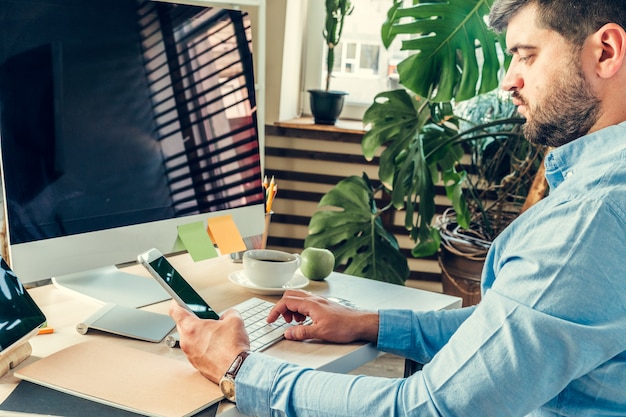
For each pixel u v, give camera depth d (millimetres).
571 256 914
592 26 975
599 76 992
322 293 1491
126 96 1319
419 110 2773
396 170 2664
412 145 2600
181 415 932
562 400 985
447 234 2754
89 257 1275
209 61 1489
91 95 1260
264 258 1519
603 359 924
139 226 1355
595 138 1020
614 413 972
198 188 1474
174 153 1419
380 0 3250
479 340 942
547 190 2535
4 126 1139
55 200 1217
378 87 3332
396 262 2684
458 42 2443
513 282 954
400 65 2467
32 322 1089
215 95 1511
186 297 1180
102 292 1380
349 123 3260
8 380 1010
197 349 1077
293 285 1495
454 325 1301
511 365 913
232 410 1030
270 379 1025
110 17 1285
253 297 1434
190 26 1443
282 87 3094
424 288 3201
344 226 2689
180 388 1016
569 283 911
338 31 3111
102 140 1283
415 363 1373
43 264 1206
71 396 969
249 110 1601
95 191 1276
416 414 952
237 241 1528
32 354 1101
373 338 1281
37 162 1188
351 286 1567
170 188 1414
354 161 3125
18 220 1167
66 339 1170
